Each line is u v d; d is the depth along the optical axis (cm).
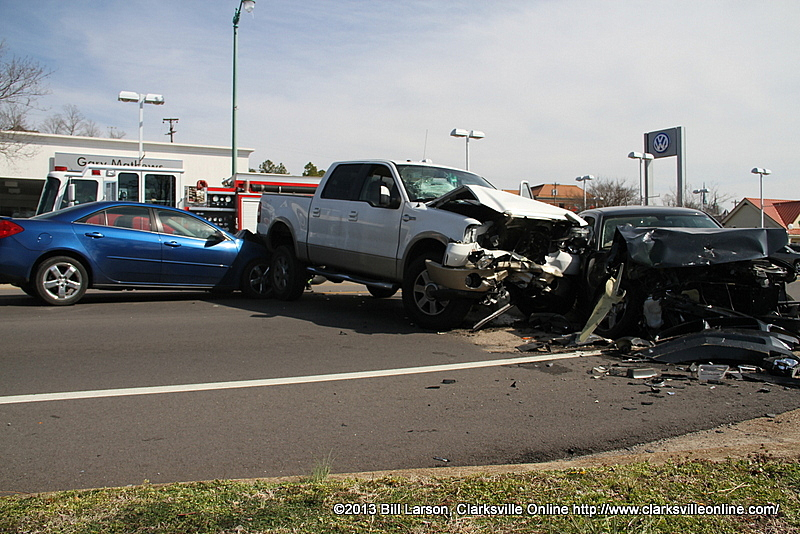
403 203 841
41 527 257
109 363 609
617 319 740
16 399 487
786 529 260
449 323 783
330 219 955
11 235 926
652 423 446
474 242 750
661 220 896
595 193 5872
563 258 816
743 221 5947
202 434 417
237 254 1097
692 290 712
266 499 290
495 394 520
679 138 3073
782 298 703
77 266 972
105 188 1653
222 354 657
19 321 826
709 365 597
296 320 881
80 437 408
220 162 3625
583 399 506
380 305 1070
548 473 326
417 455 384
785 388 538
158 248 1021
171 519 266
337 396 509
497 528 260
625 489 301
